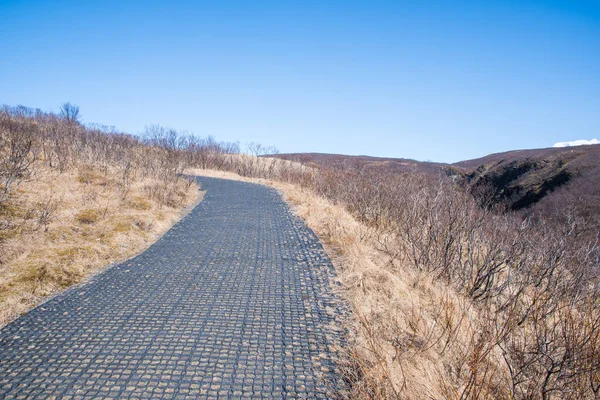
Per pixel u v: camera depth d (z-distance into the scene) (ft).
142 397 9.57
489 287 16.37
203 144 106.83
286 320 13.82
